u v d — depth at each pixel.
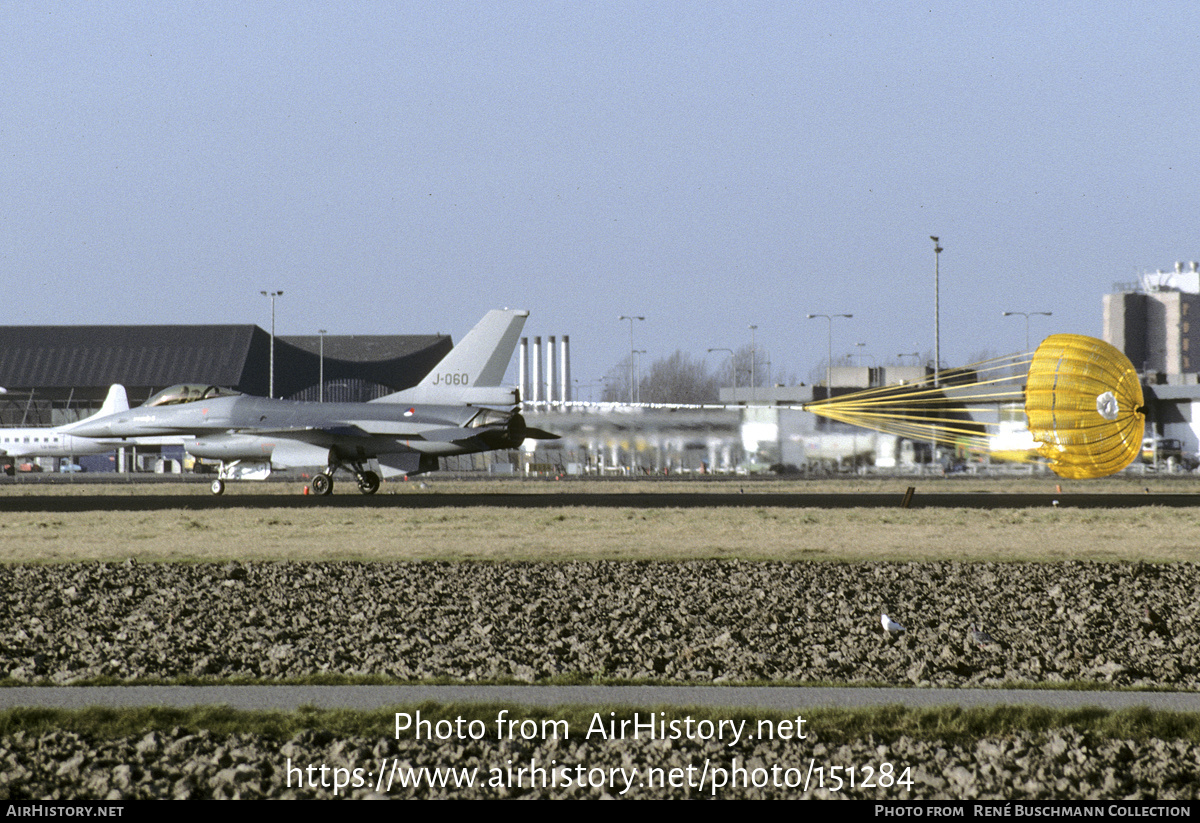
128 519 43.62
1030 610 22.30
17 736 12.70
